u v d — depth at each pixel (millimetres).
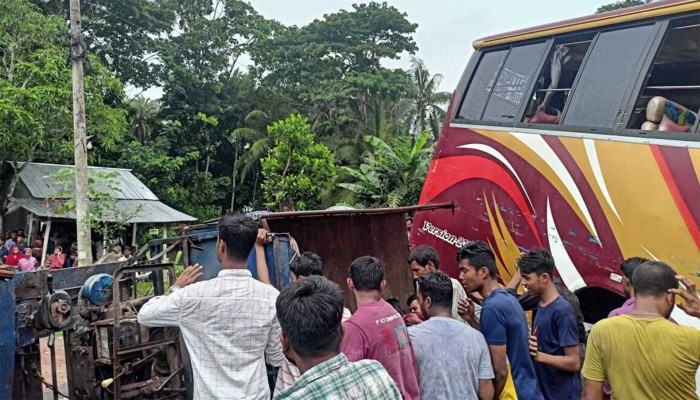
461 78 7434
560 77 6363
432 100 31766
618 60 5672
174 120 36281
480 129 6887
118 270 4473
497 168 6566
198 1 38719
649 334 3072
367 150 27922
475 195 6793
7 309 4434
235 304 3168
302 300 2229
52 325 4742
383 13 37531
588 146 5625
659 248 4887
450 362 3338
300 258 4176
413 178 15789
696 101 5480
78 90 13828
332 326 2203
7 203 19906
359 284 3500
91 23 31516
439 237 7195
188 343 3215
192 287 3242
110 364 4637
